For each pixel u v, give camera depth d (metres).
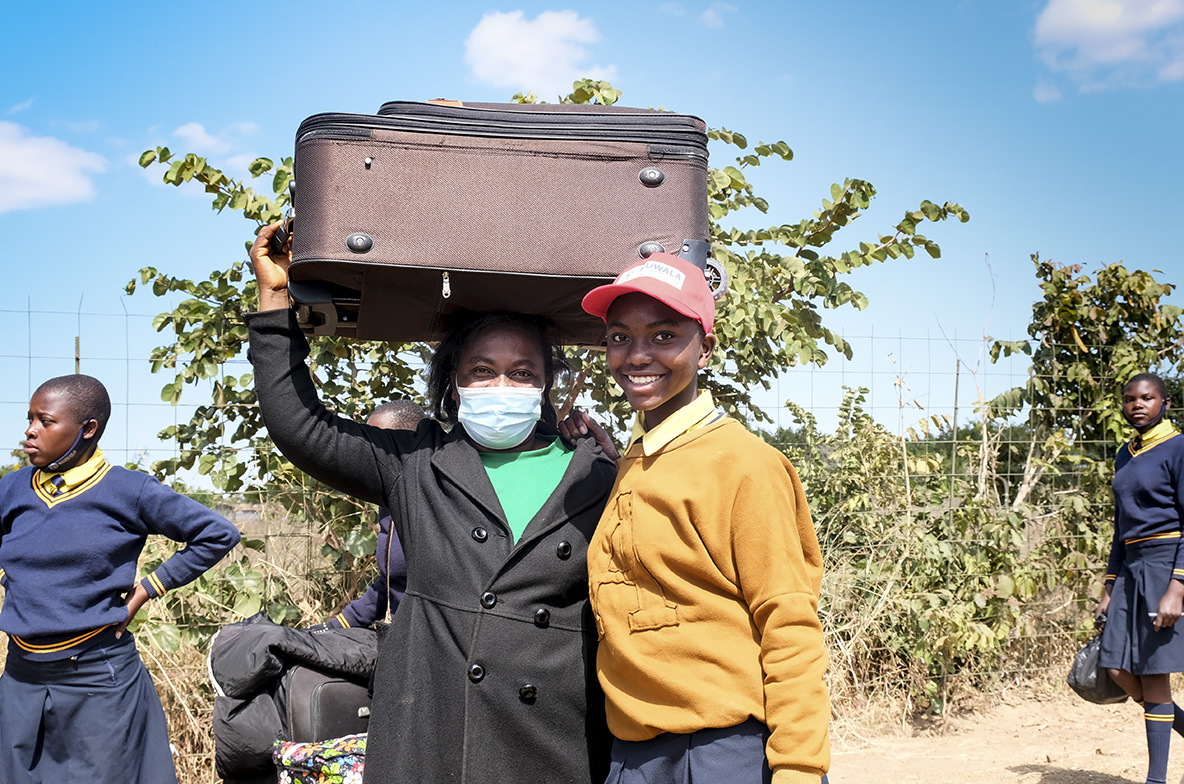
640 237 1.84
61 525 2.88
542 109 1.85
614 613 1.75
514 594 1.88
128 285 3.98
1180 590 3.96
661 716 1.66
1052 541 6.00
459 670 1.83
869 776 4.41
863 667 5.35
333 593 4.29
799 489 1.81
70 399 2.91
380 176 1.75
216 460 4.03
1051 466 6.11
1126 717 5.39
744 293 4.07
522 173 1.80
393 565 2.45
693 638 1.66
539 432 2.20
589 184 1.83
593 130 1.84
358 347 4.20
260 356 1.95
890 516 5.54
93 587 2.89
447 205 1.77
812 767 1.52
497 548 1.91
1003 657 5.89
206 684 4.06
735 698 1.63
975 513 5.51
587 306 1.82
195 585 3.96
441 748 1.81
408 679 1.86
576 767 1.84
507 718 1.81
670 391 1.82
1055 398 6.34
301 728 2.23
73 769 2.87
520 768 1.81
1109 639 4.26
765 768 1.61
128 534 2.98
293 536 4.32
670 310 1.77
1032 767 4.54
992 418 6.06
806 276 4.33
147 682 3.06
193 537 3.04
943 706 5.25
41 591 2.84
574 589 1.93
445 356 2.23
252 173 4.04
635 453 1.90
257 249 1.96
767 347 4.47
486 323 2.04
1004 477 6.26
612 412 4.34
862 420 5.71
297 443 1.96
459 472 1.98
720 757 1.62
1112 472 6.17
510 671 1.82
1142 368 6.45
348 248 1.74
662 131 1.87
